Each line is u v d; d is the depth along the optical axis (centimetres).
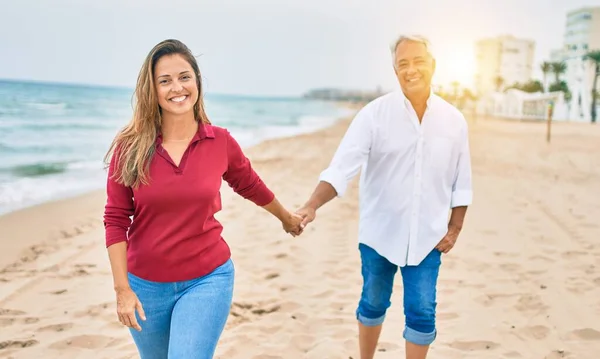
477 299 479
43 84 7606
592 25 9831
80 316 434
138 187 232
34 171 1206
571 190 1056
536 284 518
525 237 692
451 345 389
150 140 235
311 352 377
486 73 11606
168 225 235
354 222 773
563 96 6569
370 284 310
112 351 377
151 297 239
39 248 625
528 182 1152
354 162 299
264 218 783
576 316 442
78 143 1736
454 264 579
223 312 239
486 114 7288
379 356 372
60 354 371
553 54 10944
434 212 292
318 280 530
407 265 292
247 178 269
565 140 2456
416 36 283
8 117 2517
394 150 290
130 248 242
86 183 1085
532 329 416
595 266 575
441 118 290
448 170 295
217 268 246
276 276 539
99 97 4822
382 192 295
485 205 894
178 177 234
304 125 3647
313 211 296
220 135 252
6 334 399
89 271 547
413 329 291
